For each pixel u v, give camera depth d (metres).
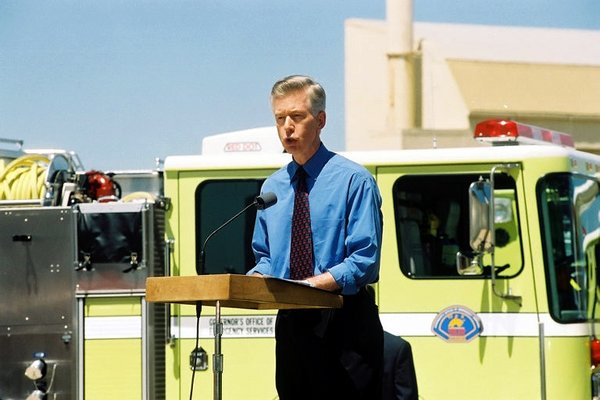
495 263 19.12
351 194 12.78
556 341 18.86
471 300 19.11
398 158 19.59
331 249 12.80
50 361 19.73
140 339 19.52
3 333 19.81
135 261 19.55
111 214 19.62
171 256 19.94
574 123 43.03
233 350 19.41
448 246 19.38
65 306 19.72
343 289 12.48
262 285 11.49
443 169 19.48
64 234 19.77
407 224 19.48
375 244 12.65
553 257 19.03
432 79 42.69
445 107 42.72
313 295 11.98
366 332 12.73
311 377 12.78
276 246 13.02
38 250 19.81
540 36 43.12
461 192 19.44
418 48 42.66
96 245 19.62
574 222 19.22
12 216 19.88
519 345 18.92
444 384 19.06
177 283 11.46
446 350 19.12
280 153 20.22
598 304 19.73
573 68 43.06
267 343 19.38
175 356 19.53
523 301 18.95
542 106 42.78
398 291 19.36
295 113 12.84
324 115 13.03
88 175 21.02
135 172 21.34
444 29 42.88
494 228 18.75
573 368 18.83
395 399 14.09
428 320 19.22
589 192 19.94
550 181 19.19
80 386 19.59
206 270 19.81
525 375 18.88
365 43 42.12
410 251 19.44
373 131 42.66
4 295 19.86
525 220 19.14
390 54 42.41
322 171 12.93
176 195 20.02
